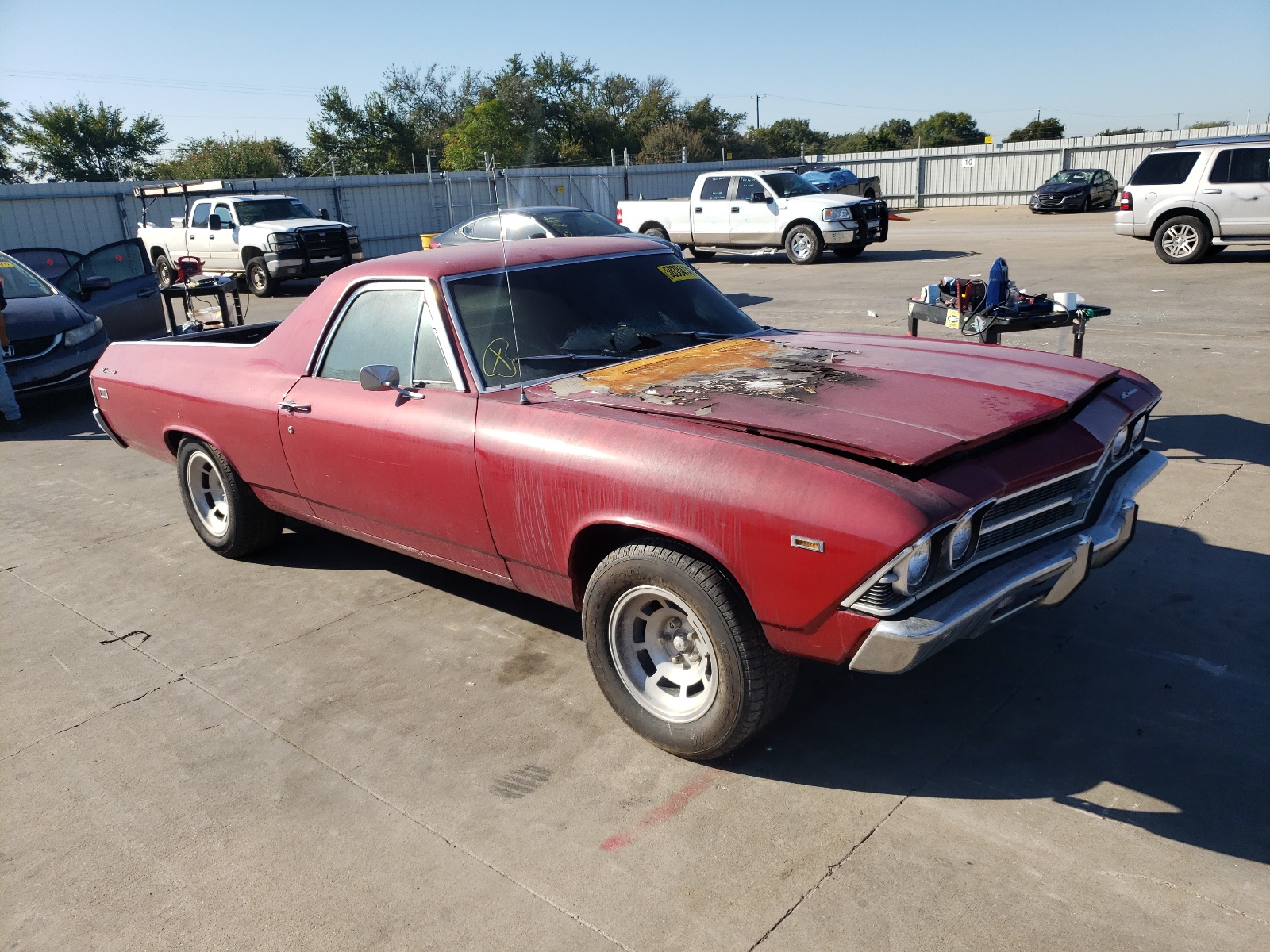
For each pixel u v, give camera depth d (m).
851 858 2.60
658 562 2.89
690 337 4.03
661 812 2.85
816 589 2.58
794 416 2.95
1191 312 10.17
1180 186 14.27
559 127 36.38
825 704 3.38
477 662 3.87
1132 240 18.56
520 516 3.33
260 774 3.18
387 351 3.93
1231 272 13.16
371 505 4.00
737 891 2.51
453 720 3.44
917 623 2.51
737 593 2.82
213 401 4.63
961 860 2.56
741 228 19.56
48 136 52.16
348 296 4.13
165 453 5.22
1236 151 13.80
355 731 3.41
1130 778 2.86
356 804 2.99
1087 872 2.49
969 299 5.65
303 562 5.11
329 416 4.02
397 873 2.67
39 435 8.66
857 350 3.80
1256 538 4.49
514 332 3.72
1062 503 2.95
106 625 4.45
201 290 9.63
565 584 3.35
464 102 40.59
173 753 3.35
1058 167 37.53
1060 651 3.62
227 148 50.06
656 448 2.93
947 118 82.00
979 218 30.91
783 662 2.86
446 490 3.59
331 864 2.72
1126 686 3.35
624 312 3.98
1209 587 4.03
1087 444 2.99
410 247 28.88
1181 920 2.31
